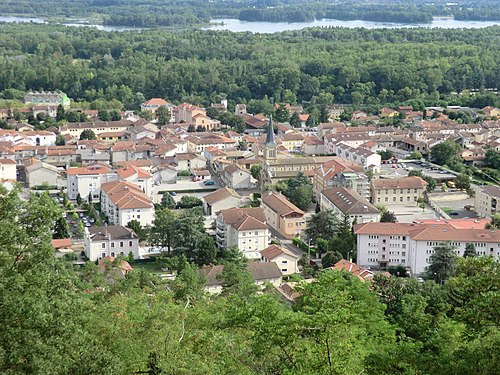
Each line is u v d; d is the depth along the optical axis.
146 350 111.94
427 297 179.12
